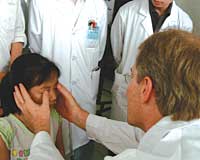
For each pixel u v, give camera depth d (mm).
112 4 2605
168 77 785
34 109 1184
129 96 919
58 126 1541
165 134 762
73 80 2137
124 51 2262
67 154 2018
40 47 2123
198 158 711
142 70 833
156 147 755
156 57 804
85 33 2102
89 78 2213
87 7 2088
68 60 2094
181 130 762
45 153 1036
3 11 1906
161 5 2088
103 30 2248
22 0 2221
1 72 1866
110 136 1346
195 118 784
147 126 881
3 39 1940
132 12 2213
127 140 1315
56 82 1349
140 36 2168
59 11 2043
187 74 768
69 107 1393
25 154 1335
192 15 2723
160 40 823
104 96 3146
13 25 1990
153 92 825
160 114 822
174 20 2182
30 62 1323
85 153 2355
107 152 2414
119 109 2334
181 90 773
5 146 1314
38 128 1166
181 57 777
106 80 3057
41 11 2045
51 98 1322
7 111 1366
